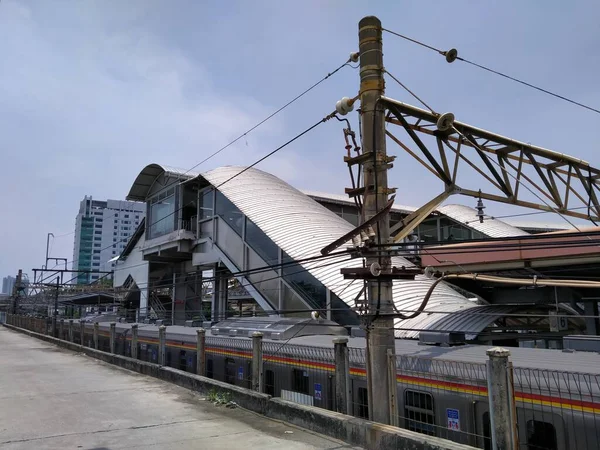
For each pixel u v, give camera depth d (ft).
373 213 25.62
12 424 30.42
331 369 33.17
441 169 29.04
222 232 121.49
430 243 24.77
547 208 34.88
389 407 24.12
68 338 118.42
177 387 43.98
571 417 20.33
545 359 27.02
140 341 74.54
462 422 24.18
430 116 27.76
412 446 21.44
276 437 26.61
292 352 37.68
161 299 180.04
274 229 100.94
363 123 26.53
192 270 153.07
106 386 45.37
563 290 54.85
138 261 176.76
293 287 92.48
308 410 28.35
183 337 59.93
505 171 33.40
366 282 25.86
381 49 27.12
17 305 242.17
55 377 52.11
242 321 59.36
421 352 32.12
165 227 148.77
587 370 22.81
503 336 42.39
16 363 66.85
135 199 165.27
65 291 195.83
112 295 201.05
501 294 63.16
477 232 166.81
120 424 30.19
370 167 25.98
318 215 110.73
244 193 118.62
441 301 67.10
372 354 24.85
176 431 28.30
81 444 25.75
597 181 40.40
